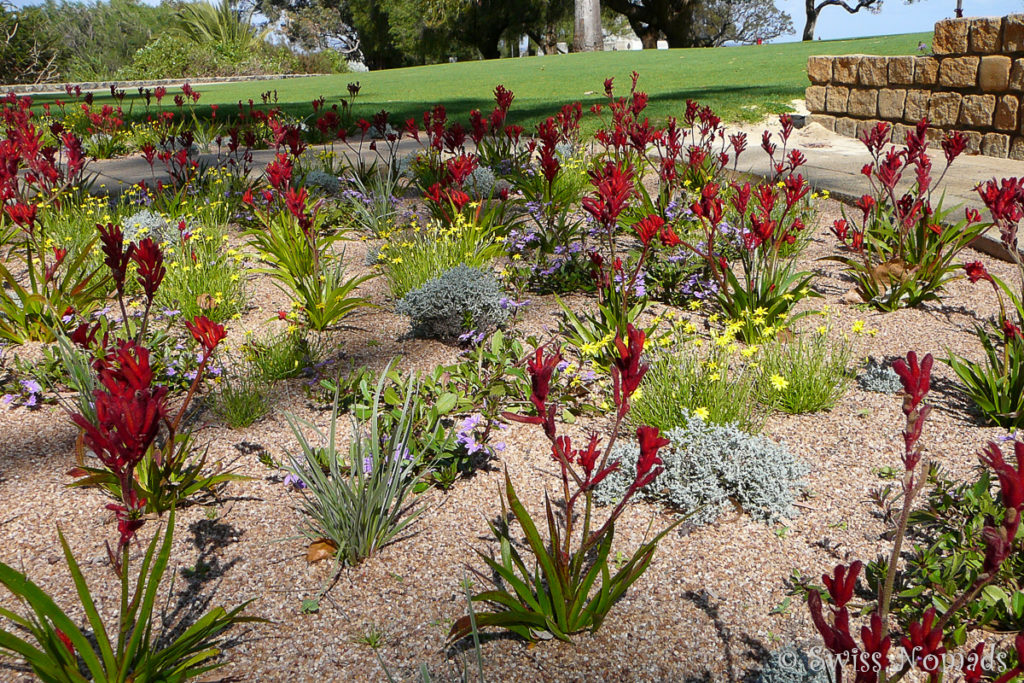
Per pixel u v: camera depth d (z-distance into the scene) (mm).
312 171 9156
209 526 3377
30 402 4375
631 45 62469
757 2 50500
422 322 5156
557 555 2582
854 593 2877
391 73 32750
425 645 2709
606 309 4777
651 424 3959
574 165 9023
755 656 2615
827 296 5887
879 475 3617
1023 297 4527
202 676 2549
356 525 3062
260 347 4891
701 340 4828
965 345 5012
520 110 15773
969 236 6000
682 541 3230
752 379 4406
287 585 3014
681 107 14172
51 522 3414
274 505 3518
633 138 7004
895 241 6035
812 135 12875
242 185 8555
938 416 4172
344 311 5422
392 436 3699
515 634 2770
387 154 11750
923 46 18453
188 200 7980
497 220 7055
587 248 6707
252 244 6652
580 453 2416
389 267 6441
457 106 17281
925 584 2795
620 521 3375
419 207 8211
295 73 43812
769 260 6129
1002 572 2730
